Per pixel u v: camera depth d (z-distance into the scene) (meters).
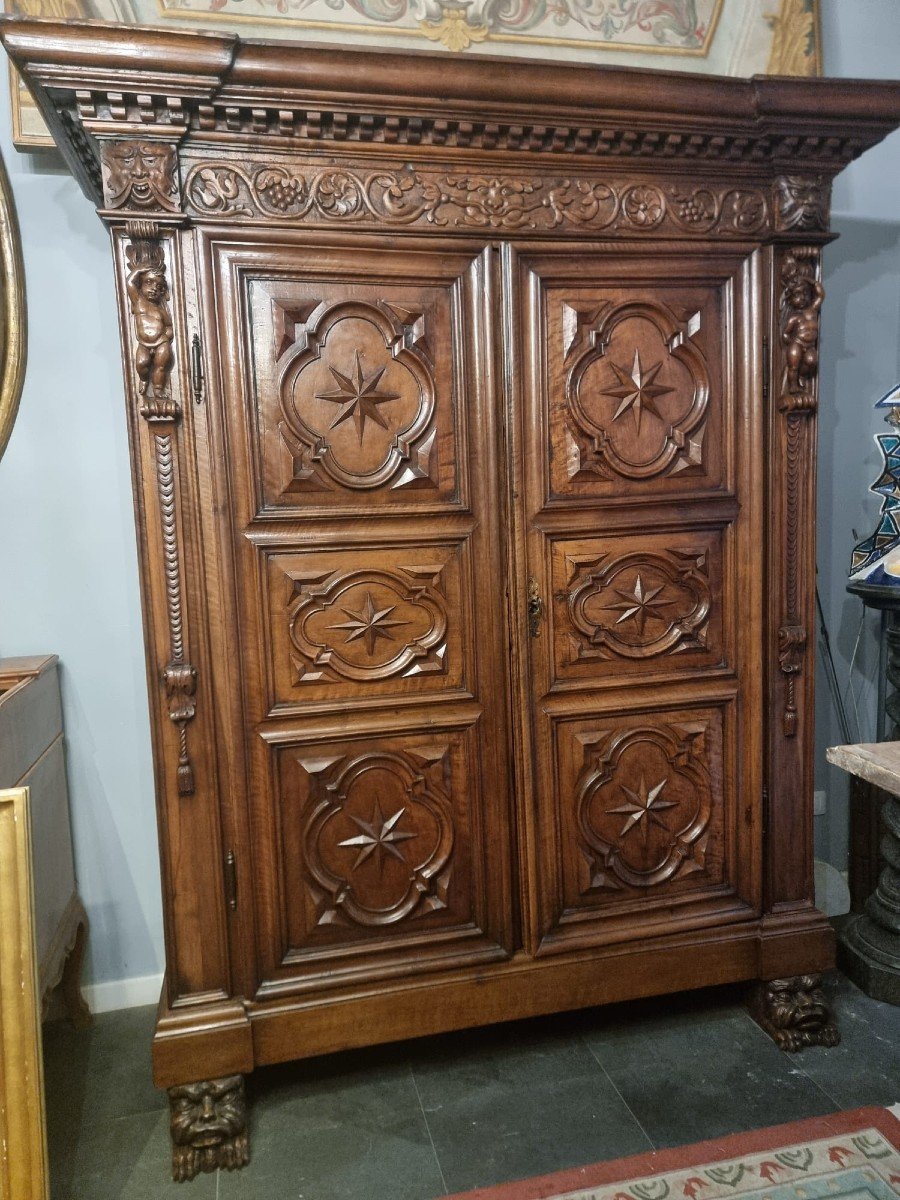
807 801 2.05
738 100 1.74
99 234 2.04
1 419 2.02
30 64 1.45
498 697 1.84
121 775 2.20
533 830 1.88
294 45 1.51
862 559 2.34
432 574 1.79
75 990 2.14
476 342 1.76
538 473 1.82
